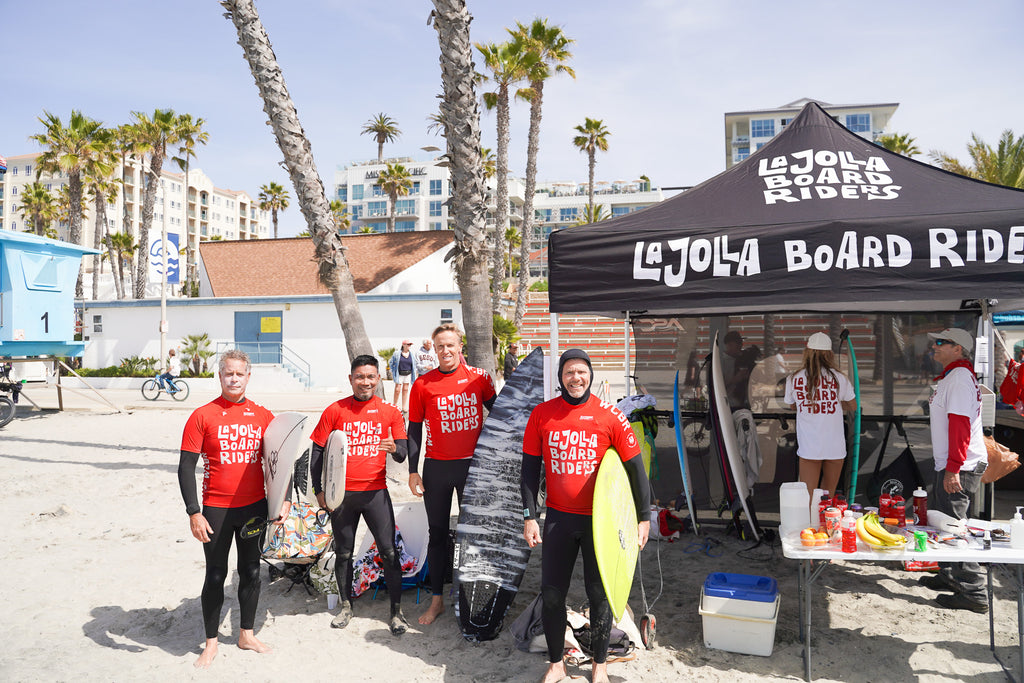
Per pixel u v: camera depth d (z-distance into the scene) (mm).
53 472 8586
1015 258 3488
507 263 46156
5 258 13102
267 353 23750
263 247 28500
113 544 5699
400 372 14789
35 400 18875
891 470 5387
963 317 6039
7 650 3807
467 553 4098
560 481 3355
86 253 14594
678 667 3586
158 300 25047
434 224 79625
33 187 50625
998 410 7539
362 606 4520
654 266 3943
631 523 3420
